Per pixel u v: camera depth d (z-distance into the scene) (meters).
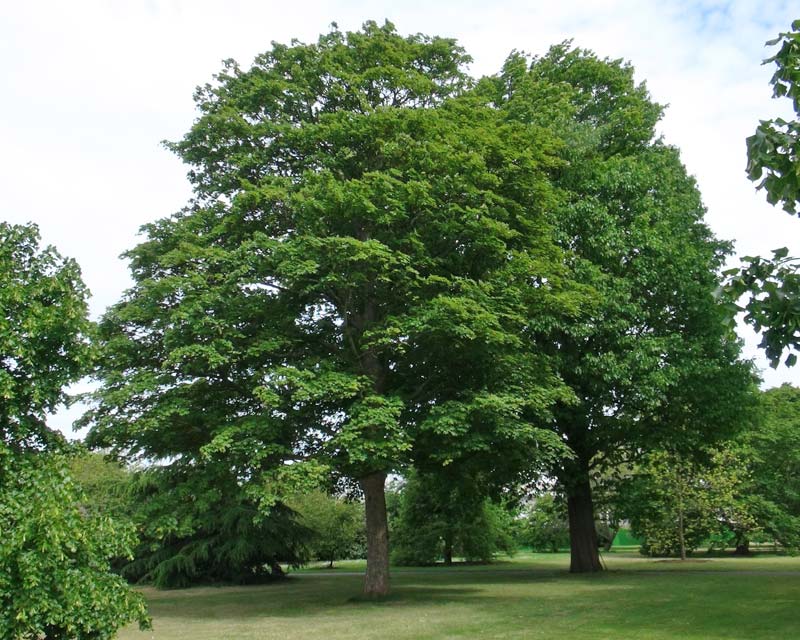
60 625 7.02
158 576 27.38
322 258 15.59
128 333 17.20
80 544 7.45
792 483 37.47
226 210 17.84
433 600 17.31
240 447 14.67
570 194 21.98
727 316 7.67
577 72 26.58
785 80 7.43
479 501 24.92
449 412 15.43
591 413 22.59
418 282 16.19
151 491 28.31
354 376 15.47
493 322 15.30
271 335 16.05
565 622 12.84
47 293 8.39
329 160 17.42
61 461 8.10
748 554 39.16
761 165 7.14
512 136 18.33
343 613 15.46
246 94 18.80
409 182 15.70
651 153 24.98
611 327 20.88
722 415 21.97
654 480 31.23
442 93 19.94
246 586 27.20
